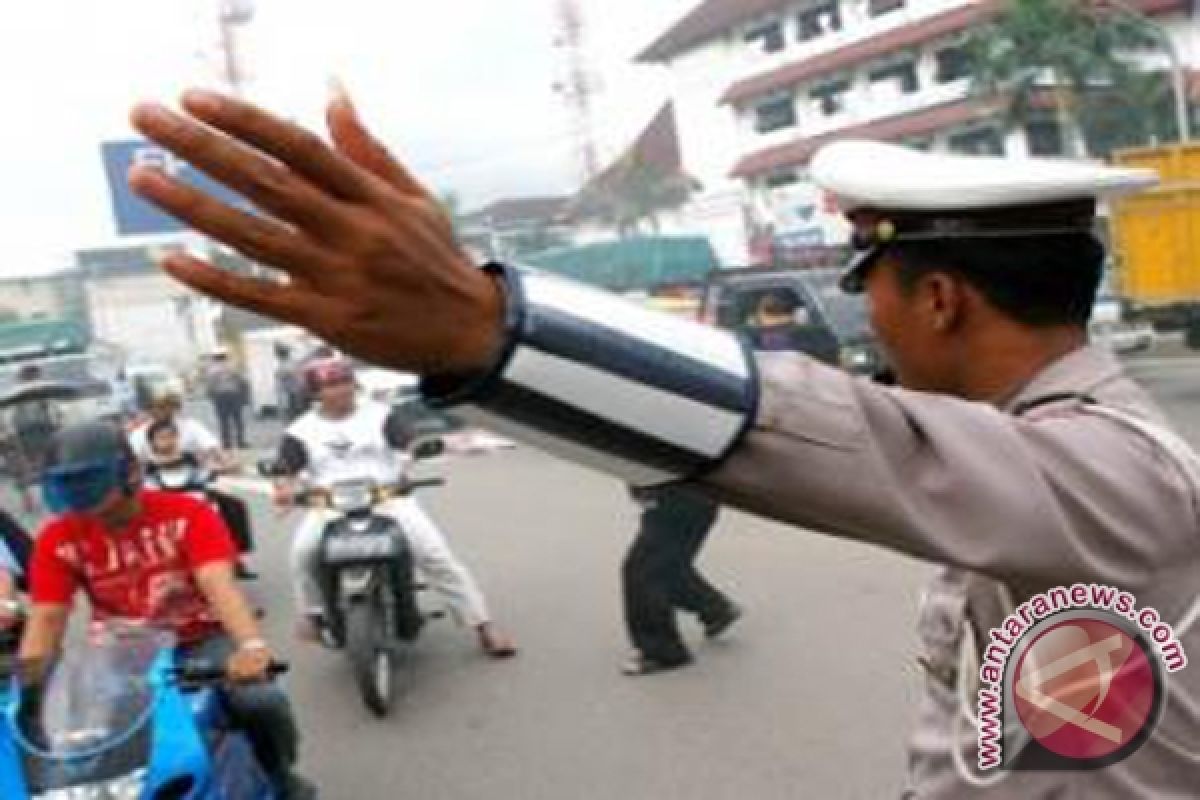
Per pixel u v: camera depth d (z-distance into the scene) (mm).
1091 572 1115
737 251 44906
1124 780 1274
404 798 5453
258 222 917
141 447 8750
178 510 4383
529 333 979
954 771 1380
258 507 14719
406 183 986
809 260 16234
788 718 5797
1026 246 1293
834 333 12930
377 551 6559
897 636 6812
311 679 7293
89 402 20594
